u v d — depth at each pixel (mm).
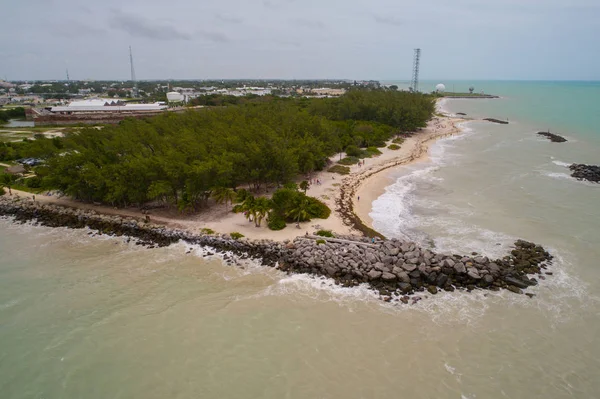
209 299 39875
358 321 36156
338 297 39844
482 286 41062
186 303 39250
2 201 68312
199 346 33281
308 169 78188
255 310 37938
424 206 64062
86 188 63938
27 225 60438
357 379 29594
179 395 28438
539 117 181125
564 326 35125
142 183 60594
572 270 43625
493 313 37031
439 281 41250
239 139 72562
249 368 30812
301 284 42250
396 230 54344
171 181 59688
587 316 36312
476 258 44250
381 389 28672
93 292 41562
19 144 100688
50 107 182500
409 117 136125
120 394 28656
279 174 70625
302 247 47812
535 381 29375
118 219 59562
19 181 78438
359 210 62062
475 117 187375
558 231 53406
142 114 154750
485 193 70250
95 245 52938
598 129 141125
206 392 28625
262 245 49406
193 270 45688
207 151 68250
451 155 103875
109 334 34906
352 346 33000
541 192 70250
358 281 42438
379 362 31266
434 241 50781
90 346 33500
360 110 145625
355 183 76500
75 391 29016
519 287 40750
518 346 32844
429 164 93438
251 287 41906
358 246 47469
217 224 56781
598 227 54531
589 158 96312
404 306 38281
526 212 60625
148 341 33969
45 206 65812
